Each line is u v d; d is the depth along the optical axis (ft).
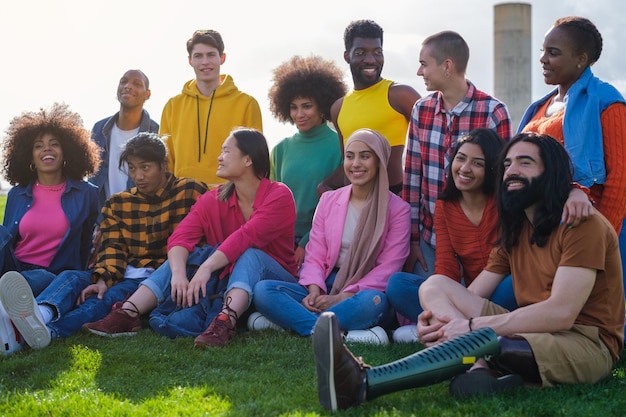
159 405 12.60
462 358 12.48
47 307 17.83
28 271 19.11
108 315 18.03
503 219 14.40
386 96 21.42
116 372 14.83
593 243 13.21
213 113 23.44
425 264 19.51
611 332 13.61
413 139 19.88
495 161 16.57
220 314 17.26
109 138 24.40
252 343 16.88
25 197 20.20
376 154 19.01
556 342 12.82
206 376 14.48
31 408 12.46
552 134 17.19
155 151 19.93
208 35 23.52
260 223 18.69
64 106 20.63
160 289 18.56
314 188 22.36
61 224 19.93
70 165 20.33
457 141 18.08
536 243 13.88
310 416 11.57
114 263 19.60
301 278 19.04
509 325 13.21
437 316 14.15
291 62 23.53
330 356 11.76
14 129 20.22
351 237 19.25
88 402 12.75
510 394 12.60
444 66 19.15
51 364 15.44
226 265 18.60
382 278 18.66
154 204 20.30
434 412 11.73
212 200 19.47
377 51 21.45
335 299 18.15
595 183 16.66
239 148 18.99
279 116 23.43
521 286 14.26
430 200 19.67
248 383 13.93
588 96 16.69
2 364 15.40
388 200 19.20
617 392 12.73
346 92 23.30
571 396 12.55
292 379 14.21
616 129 16.47
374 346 16.79
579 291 13.11
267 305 17.70
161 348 16.62
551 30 17.30
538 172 13.76
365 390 12.18
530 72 42.29
